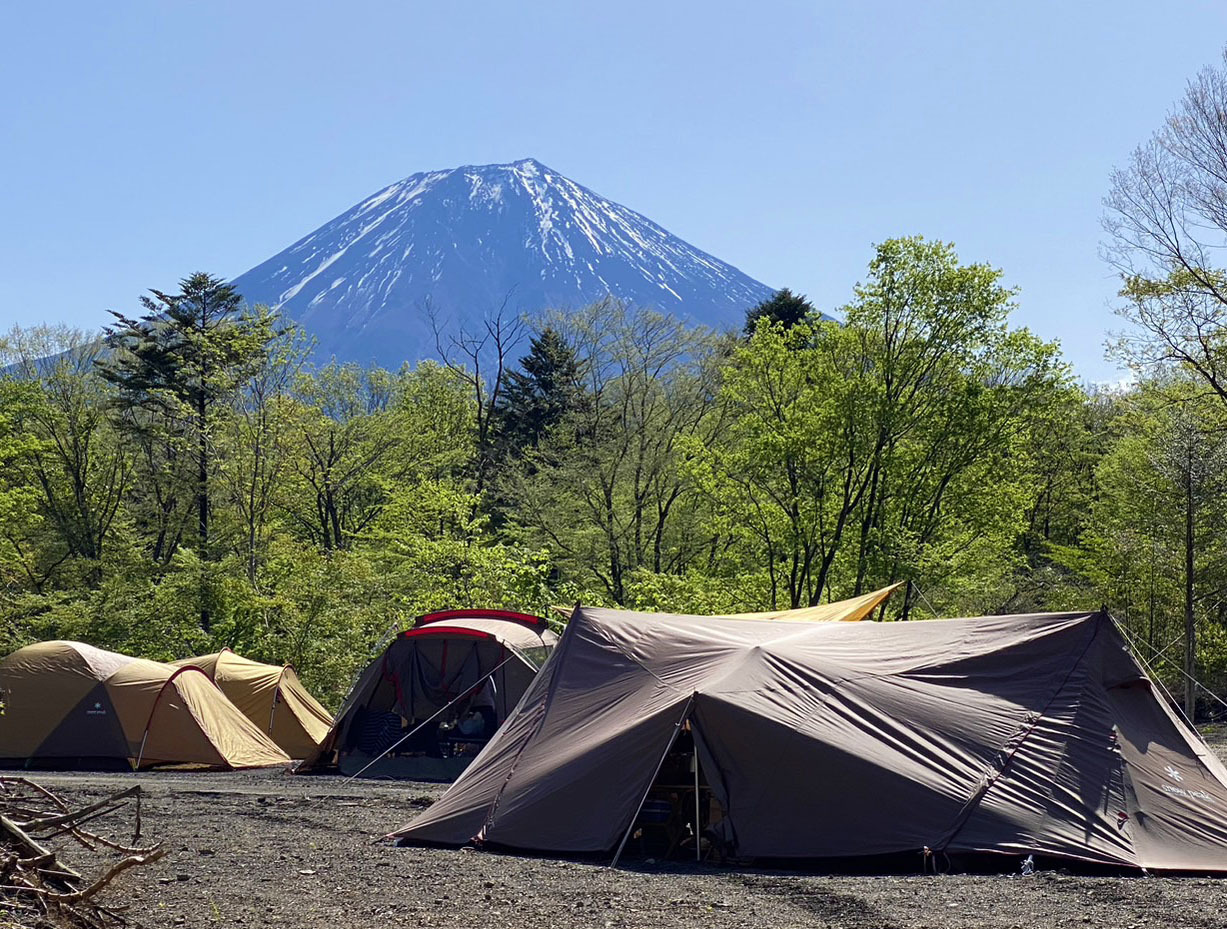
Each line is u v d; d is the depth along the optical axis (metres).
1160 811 9.87
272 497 39.34
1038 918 7.41
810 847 9.64
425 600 30.17
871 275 31.62
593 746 10.45
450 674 18.06
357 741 18.14
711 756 10.08
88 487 44.78
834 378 32.03
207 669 21.69
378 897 8.06
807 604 33.62
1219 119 26.00
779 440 31.59
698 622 12.19
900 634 11.62
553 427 49.72
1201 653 33.25
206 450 39.34
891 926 7.19
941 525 32.06
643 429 40.66
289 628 32.16
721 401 38.41
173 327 41.69
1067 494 43.88
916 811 9.65
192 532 44.56
